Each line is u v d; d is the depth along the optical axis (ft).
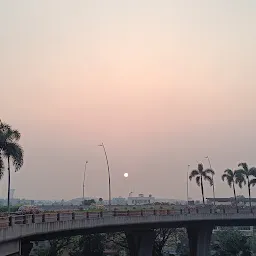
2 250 101.04
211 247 388.16
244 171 375.86
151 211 206.49
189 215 233.55
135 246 220.23
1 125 176.65
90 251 274.36
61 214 139.13
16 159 174.19
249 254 351.87
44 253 260.83
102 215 169.89
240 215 257.75
